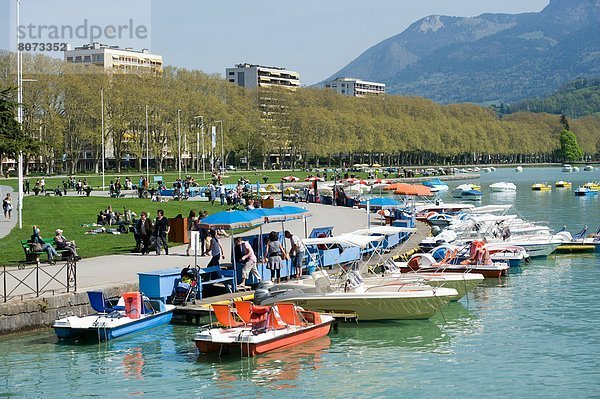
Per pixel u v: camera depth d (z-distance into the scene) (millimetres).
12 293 34469
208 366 29266
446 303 37500
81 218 71750
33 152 46750
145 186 106812
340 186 114438
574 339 33375
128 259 46500
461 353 31312
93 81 161500
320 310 36000
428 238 61000
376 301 35594
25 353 30547
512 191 157500
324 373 28625
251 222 39188
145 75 183125
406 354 31172
